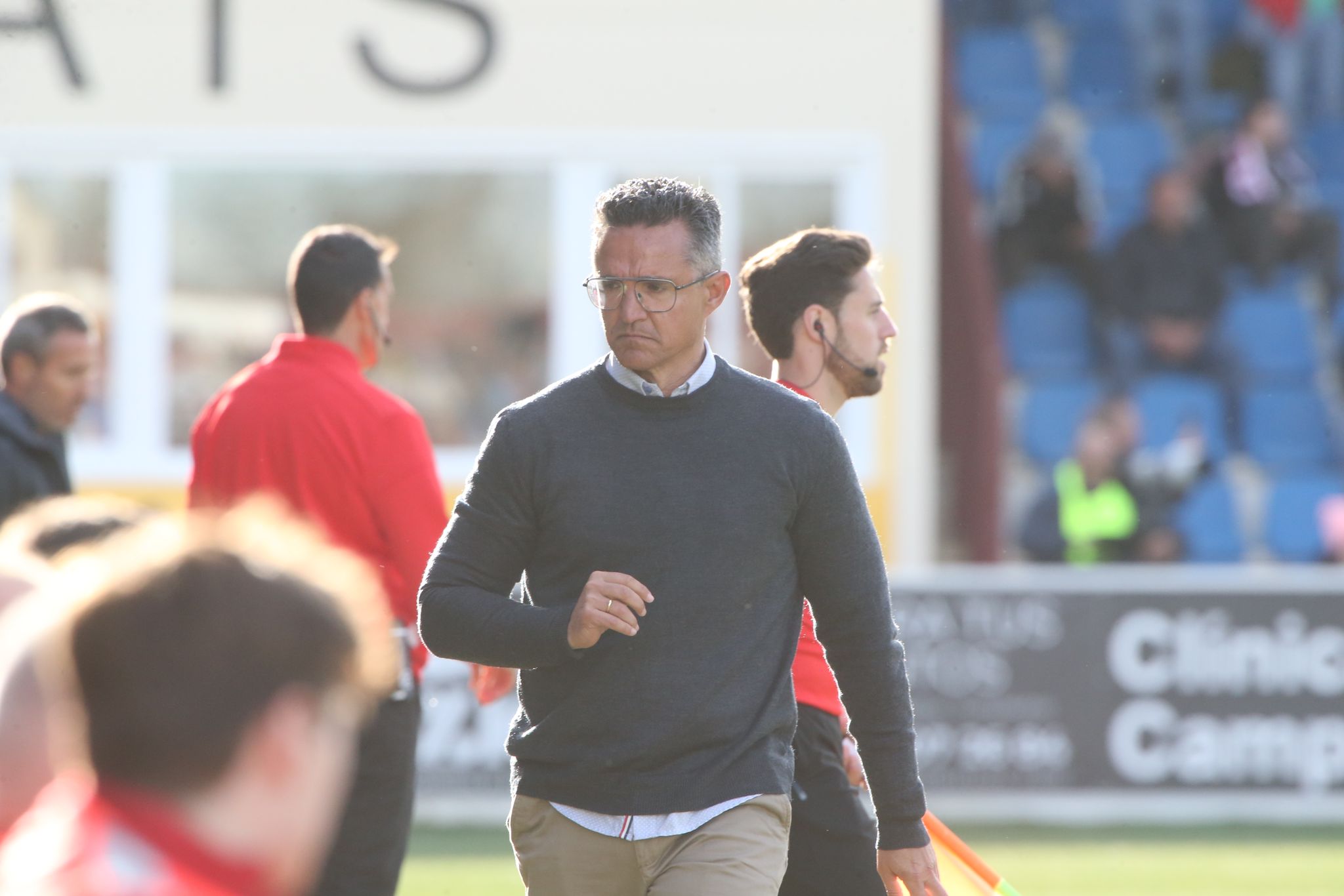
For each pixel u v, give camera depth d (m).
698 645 10.88
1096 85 55.41
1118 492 39.00
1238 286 50.56
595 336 35.78
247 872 4.63
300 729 4.66
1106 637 29.80
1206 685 29.88
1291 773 29.98
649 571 10.88
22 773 7.34
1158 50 55.44
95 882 4.50
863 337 13.60
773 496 11.02
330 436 14.77
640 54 35.62
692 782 10.85
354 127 35.31
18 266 34.94
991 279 47.72
